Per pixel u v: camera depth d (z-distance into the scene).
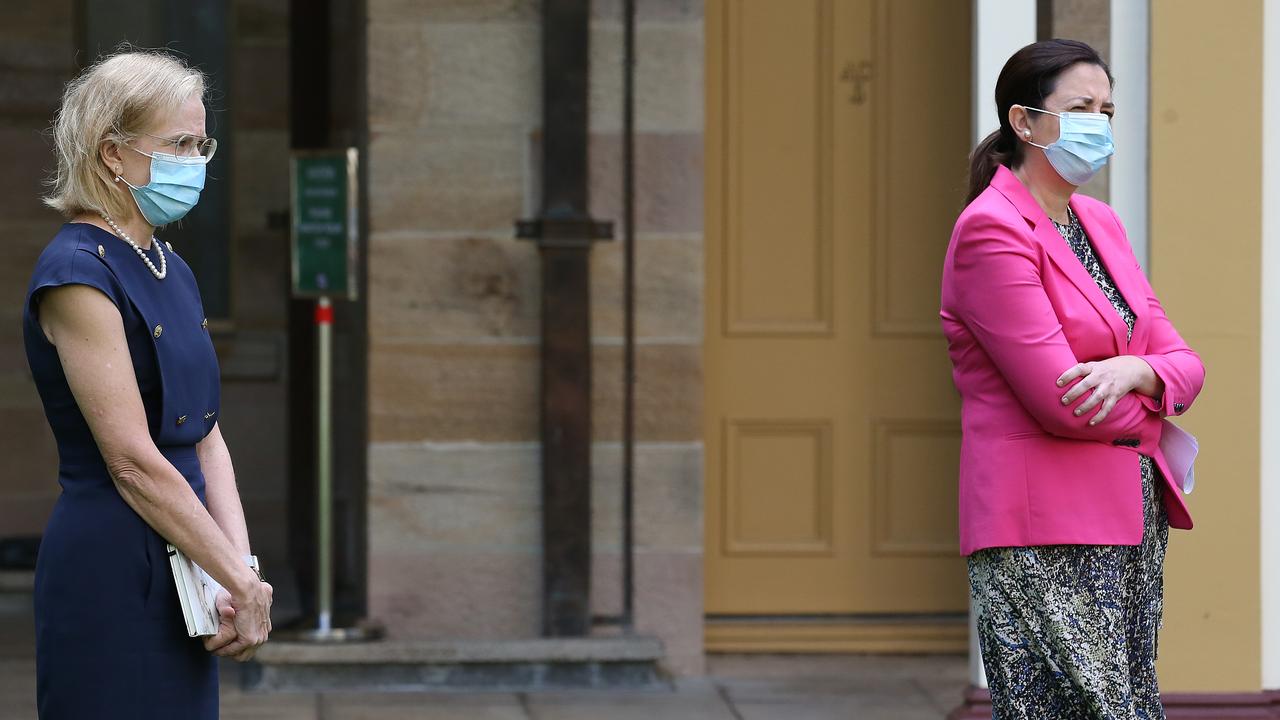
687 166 14.12
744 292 15.27
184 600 6.83
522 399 14.12
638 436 14.17
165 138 6.93
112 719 6.77
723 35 15.13
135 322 6.84
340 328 17.05
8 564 17.84
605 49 14.02
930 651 15.30
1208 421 12.18
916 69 15.24
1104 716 7.83
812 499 15.37
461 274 14.05
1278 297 12.30
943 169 15.30
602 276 14.07
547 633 13.98
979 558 8.19
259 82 18.62
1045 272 8.01
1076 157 8.05
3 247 18.17
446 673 13.69
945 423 15.39
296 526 17.31
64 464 6.94
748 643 15.19
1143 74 12.26
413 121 13.99
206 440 7.50
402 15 13.95
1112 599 7.93
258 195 18.66
